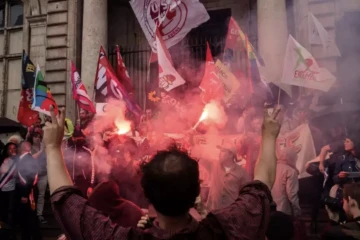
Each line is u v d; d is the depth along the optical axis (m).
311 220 6.37
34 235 6.42
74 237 1.34
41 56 12.59
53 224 7.71
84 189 6.08
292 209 5.14
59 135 1.60
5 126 11.34
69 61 11.98
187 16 8.02
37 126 8.15
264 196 1.46
